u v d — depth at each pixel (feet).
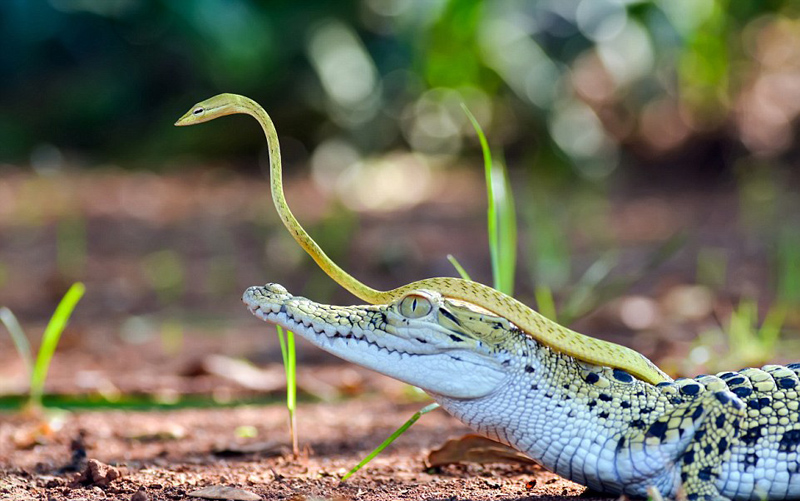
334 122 68.85
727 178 59.72
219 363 27.07
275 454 18.26
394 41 68.08
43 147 72.33
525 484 15.38
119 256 45.88
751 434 13.34
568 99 62.34
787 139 60.59
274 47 67.92
